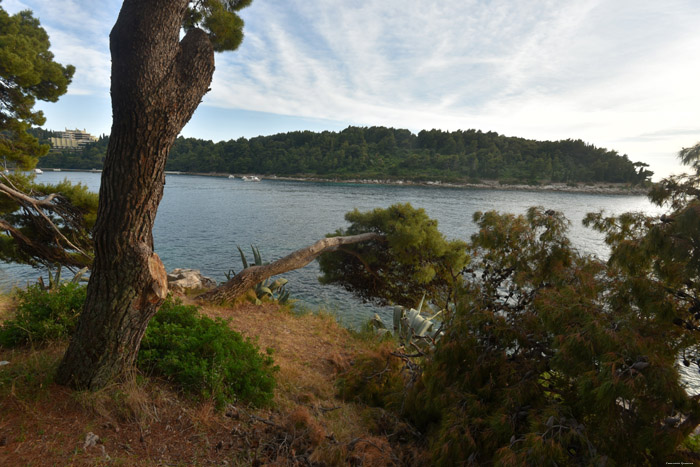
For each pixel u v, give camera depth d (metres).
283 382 4.85
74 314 4.25
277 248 29.44
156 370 3.76
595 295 3.25
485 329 3.66
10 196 9.32
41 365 3.30
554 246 4.11
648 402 2.48
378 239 11.02
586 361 2.73
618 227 3.60
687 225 2.57
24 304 4.32
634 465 2.54
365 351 6.78
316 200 78.12
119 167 2.64
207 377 3.65
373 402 4.98
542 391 3.23
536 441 2.54
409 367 4.91
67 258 10.73
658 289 2.83
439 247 10.27
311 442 3.31
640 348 2.55
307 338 7.28
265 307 9.30
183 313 4.68
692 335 2.86
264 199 77.62
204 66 2.78
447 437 3.18
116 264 2.83
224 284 9.52
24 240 9.92
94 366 3.04
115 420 2.88
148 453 2.69
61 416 2.76
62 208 10.20
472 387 3.58
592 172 196.88
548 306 3.17
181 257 24.83
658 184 3.06
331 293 17.78
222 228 39.00
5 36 9.20
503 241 4.47
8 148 10.52
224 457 2.89
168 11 2.50
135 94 2.47
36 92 10.75
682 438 2.38
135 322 3.10
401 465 3.35
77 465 2.34
